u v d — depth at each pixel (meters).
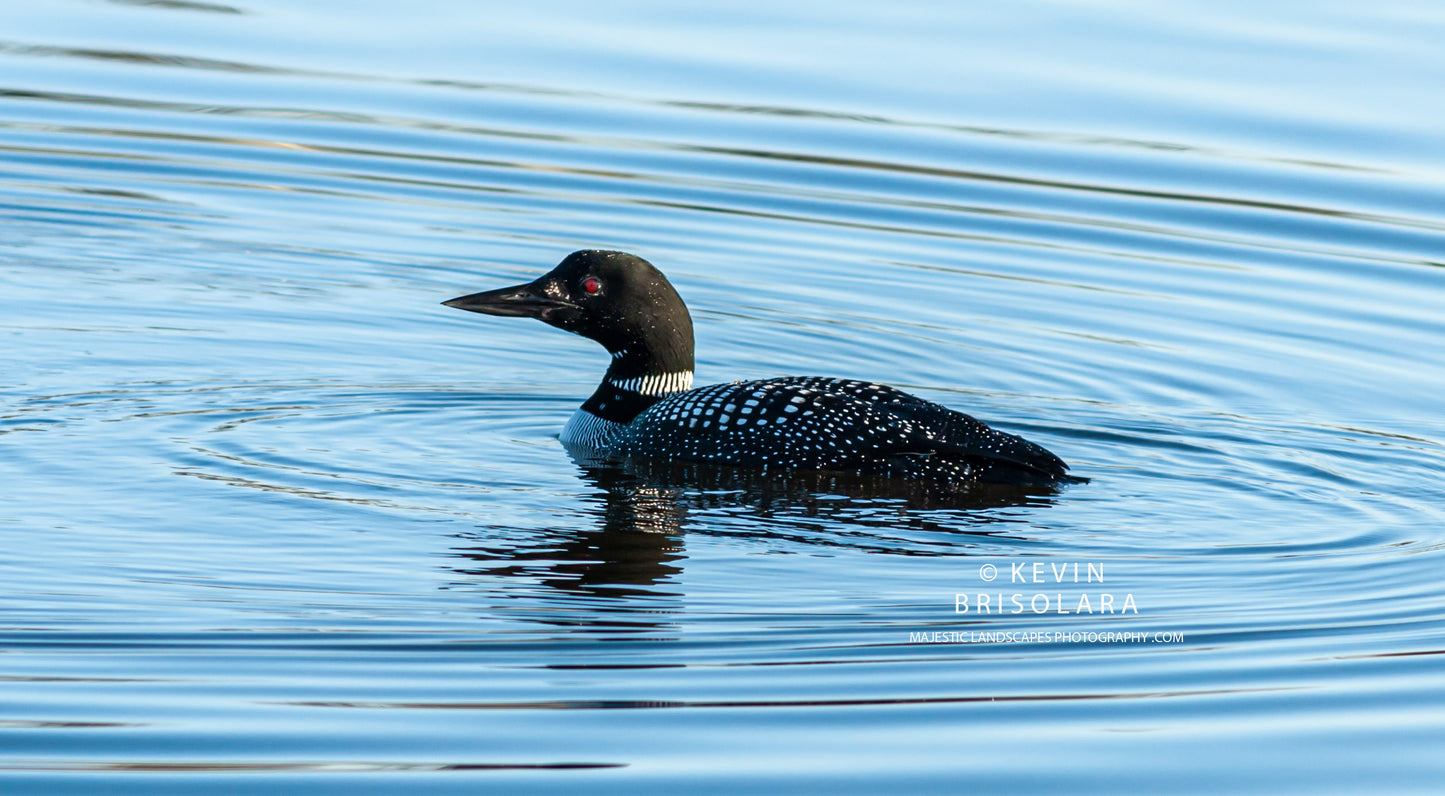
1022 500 11.25
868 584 9.76
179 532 10.15
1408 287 16.83
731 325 15.52
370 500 10.84
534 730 7.91
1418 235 18.05
